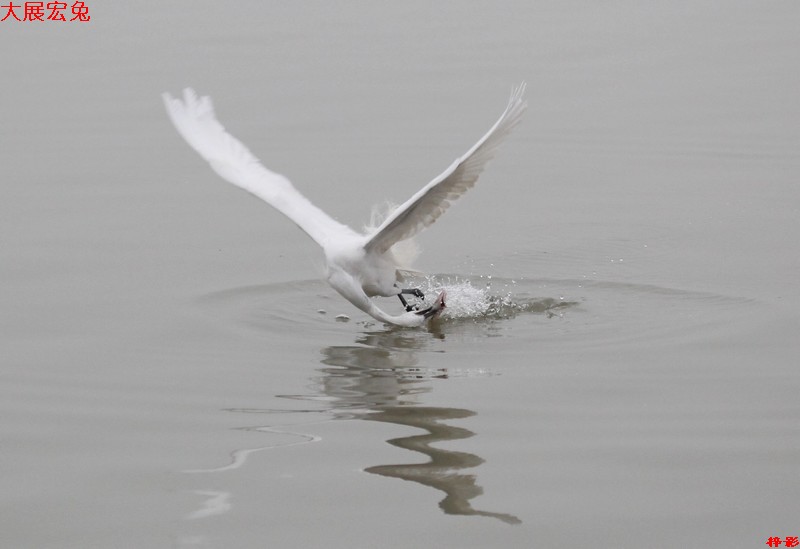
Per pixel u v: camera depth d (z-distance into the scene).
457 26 28.17
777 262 16.38
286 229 18.22
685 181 20.17
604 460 10.18
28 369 12.78
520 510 9.36
